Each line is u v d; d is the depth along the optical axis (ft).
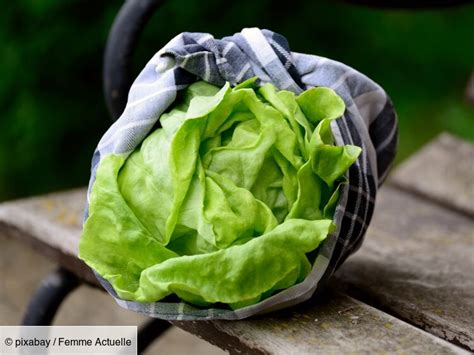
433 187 4.72
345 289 3.46
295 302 2.97
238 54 3.05
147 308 2.93
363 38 8.29
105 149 2.98
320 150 2.87
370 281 3.46
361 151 2.97
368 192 3.06
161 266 2.81
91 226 2.91
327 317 2.98
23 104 7.22
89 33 7.11
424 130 8.27
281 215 2.89
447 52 8.45
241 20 7.57
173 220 2.83
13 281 6.79
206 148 2.89
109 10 7.06
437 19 8.38
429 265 3.65
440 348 2.81
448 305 3.26
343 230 3.01
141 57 7.24
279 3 7.79
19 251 7.34
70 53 7.14
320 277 2.94
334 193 2.90
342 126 3.03
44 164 7.52
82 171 7.57
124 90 4.15
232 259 2.79
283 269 2.82
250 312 2.89
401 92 8.46
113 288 2.98
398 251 3.82
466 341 3.09
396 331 2.90
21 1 6.95
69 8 7.02
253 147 2.87
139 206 2.89
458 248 3.88
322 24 8.11
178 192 2.82
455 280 3.48
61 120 7.34
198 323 3.02
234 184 2.85
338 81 3.11
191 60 2.99
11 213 4.10
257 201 2.85
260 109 2.91
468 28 8.42
